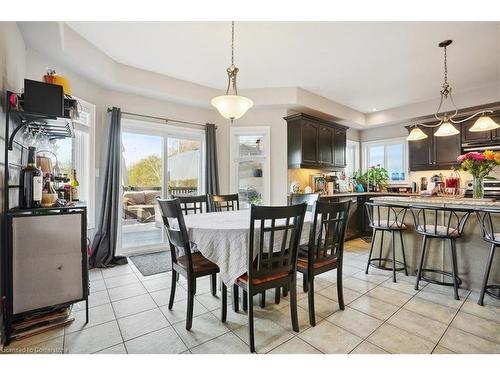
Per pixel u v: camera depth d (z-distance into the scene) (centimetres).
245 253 171
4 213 163
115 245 337
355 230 486
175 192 423
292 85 409
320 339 168
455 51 302
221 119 454
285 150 446
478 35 267
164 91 368
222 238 176
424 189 514
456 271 232
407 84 403
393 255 273
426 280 252
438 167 472
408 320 191
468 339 167
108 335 173
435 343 163
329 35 268
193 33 264
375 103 496
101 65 301
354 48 295
